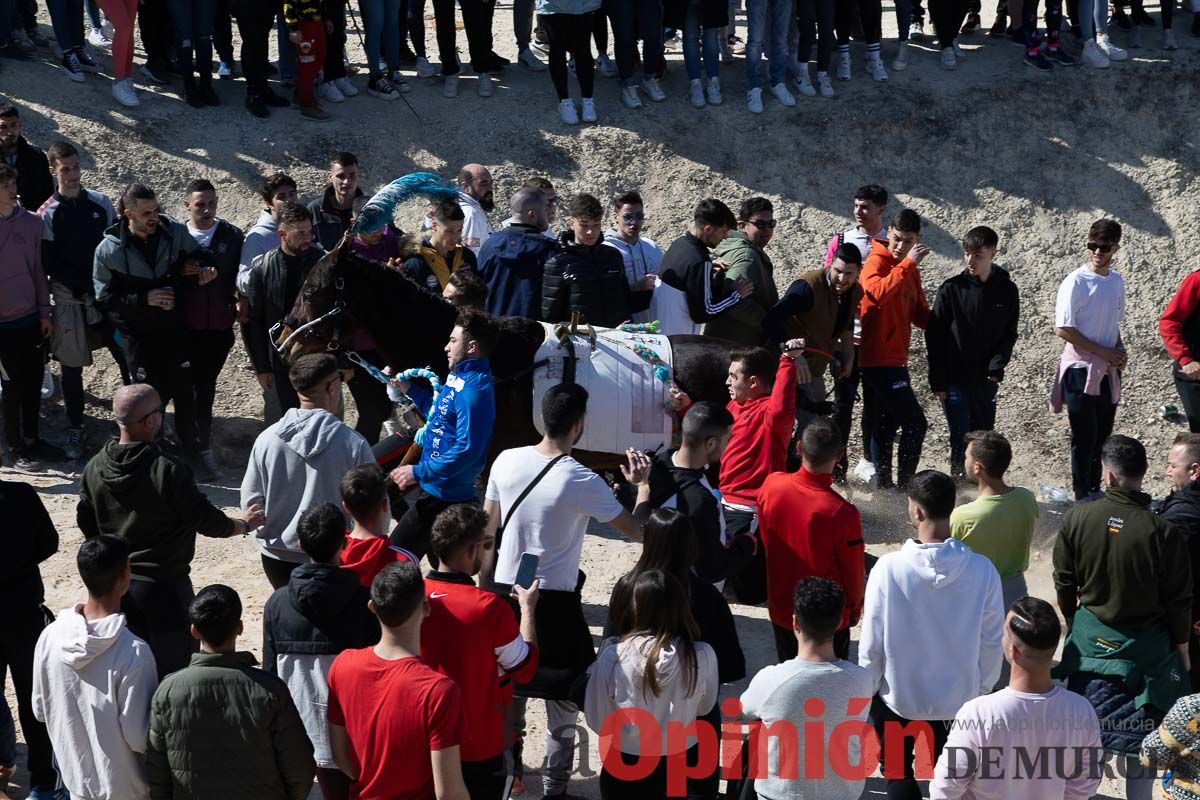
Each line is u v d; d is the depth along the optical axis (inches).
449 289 768.3
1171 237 1234.0
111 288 914.1
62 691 501.7
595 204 809.5
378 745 461.7
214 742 466.0
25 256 923.4
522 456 595.2
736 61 1366.9
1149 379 1154.7
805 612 492.1
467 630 497.7
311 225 920.9
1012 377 1151.0
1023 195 1253.7
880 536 926.4
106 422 1019.9
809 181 1248.2
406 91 1278.3
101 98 1206.3
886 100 1302.9
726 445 674.2
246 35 1192.2
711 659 503.5
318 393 637.9
